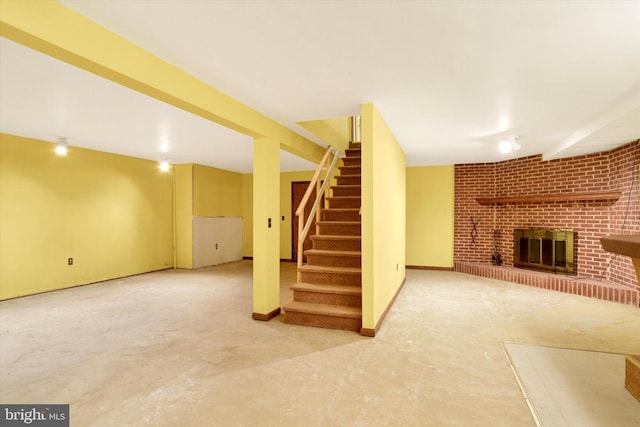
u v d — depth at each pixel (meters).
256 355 2.83
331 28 1.96
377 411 2.04
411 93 2.98
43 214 5.00
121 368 2.61
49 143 5.06
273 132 3.80
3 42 2.12
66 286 5.32
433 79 2.69
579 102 3.21
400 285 5.14
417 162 6.73
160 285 5.62
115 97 3.14
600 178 4.96
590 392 2.23
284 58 2.33
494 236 6.52
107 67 1.95
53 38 1.67
